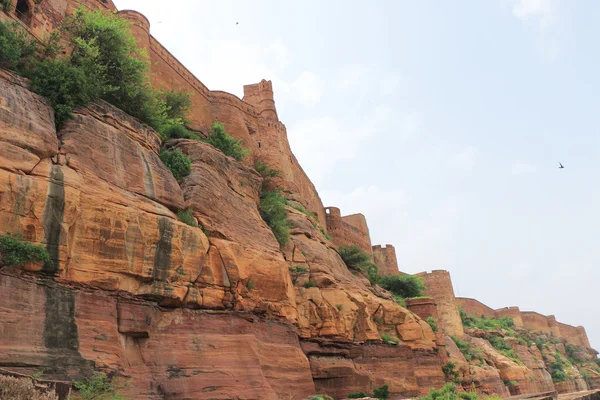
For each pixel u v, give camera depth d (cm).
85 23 1953
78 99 1537
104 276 1331
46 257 1191
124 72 1944
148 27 3052
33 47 1612
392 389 2744
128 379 1275
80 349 1199
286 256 2650
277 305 2048
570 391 6650
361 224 5553
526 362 5800
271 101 4397
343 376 2467
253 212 2303
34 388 838
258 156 3912
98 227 1357
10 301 1102
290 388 1836
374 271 4350
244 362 1617
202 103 3541
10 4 1720
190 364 1461
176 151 1941
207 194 1905
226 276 1755
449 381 3506
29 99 1364
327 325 2486
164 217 1581
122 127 1673
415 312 3828
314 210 4675
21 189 1197
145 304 1435
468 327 5962
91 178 1410
